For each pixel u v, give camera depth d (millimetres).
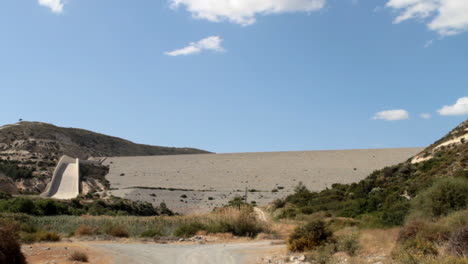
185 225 37969
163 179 147750
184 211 107750
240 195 119875
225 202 113562
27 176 126875
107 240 31406
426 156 70750
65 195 115312
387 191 56562
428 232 15789
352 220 43844
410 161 79500
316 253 18453
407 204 31594
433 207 23500
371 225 29609
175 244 28469
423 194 24906
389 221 27734
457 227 15445
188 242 30375
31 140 181125
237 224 36594
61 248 21828
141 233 36500
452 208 22641
